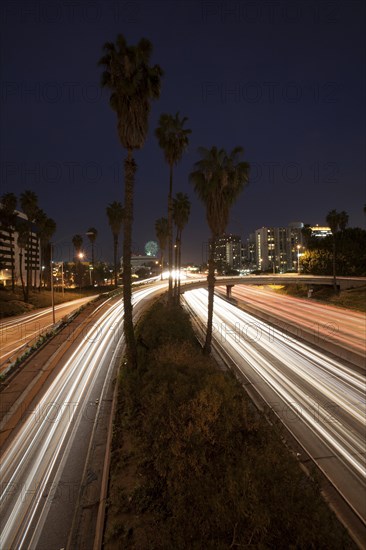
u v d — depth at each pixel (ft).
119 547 22.71
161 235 257.55
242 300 230.89
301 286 266.36
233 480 22.71
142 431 37.45
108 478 30.63
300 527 19.27
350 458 43.21
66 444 36.96
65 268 392.47
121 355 73.26
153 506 26.48
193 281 237.04
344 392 67.36
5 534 24.41
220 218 77.46
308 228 340.80
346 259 249.14
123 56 53.36
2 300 158.71
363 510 33.71
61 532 24.53
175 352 60.13
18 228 177.88
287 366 85.40
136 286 240.53
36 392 52.24
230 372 53.83
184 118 103.45
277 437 32.76
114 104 56.08
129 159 58.13
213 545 19.17
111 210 234.38
